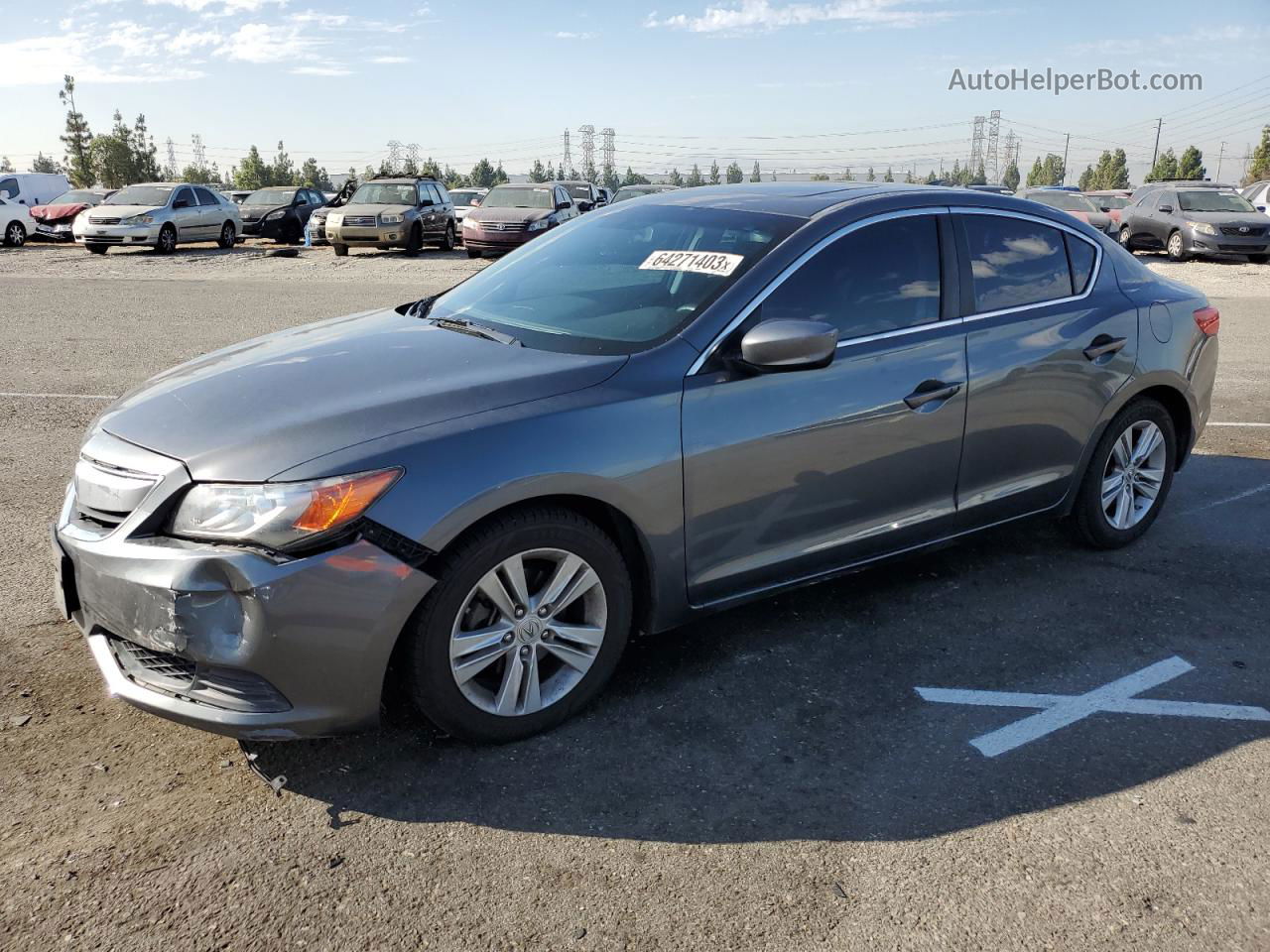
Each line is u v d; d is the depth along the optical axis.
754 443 3.46
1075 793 3.01
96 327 11.29
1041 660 3.81
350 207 22.94
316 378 3.28
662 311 3.56
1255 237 20.95
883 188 4.14
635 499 3.22
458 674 3.03
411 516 2.82
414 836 2.76
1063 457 4.49
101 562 2.86
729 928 2.44
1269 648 3.95
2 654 3.67
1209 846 2.77
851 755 3.19
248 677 2.79
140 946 2.36
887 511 3.92
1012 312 4.22
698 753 3.18
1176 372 4.83
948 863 2.69
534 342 3.55
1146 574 4.63
